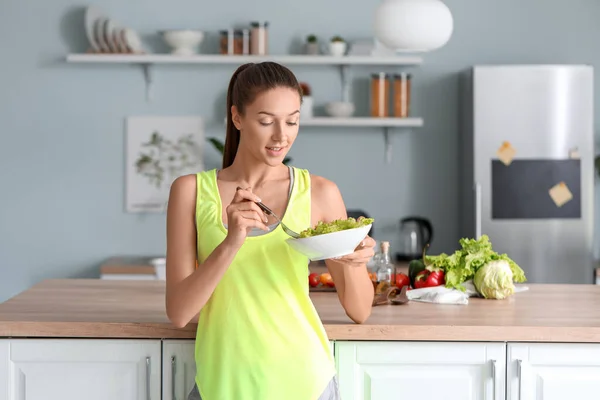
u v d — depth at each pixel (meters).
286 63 5.52
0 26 5.61
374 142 5.67
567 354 2.55
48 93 5.64
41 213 5.70
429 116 5.64
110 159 5.68
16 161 5.68
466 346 2.56
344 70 5.59
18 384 2.60
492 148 5.18
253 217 2.13
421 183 5.68
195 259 2.38
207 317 2.33
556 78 5.14
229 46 5.45
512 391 2.56
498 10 5.61
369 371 2.57
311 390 2.27
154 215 5.70
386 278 3.05
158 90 5.65
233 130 2.43
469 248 3.12
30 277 5.72
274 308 2.27
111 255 5.71
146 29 5.64
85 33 5.62
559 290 3.26
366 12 5.62
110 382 2.60
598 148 5.64
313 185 2.40
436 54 5.62
